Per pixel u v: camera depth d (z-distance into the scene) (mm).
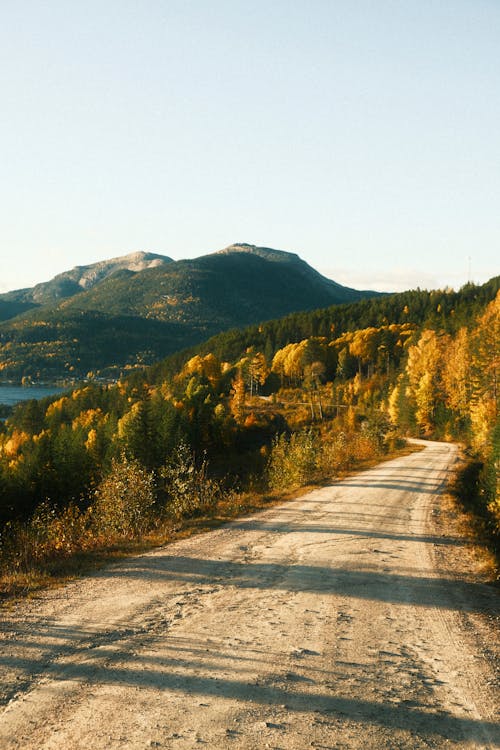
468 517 18938
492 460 27312
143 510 15117
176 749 3756
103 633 6168
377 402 102750
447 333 100375
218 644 5957
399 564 11086
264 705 4500
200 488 19516
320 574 9789
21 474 55281
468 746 4062
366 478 29766
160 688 4730
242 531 14039
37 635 6035
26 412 124875
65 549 10891
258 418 94000
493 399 63500
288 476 27656
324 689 4914
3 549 11125
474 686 5258
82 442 68812
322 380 135625
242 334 197500
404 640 6547
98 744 3789
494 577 10477
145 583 8586
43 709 4289
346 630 6746
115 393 134250
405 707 4660
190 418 80062
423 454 49312
